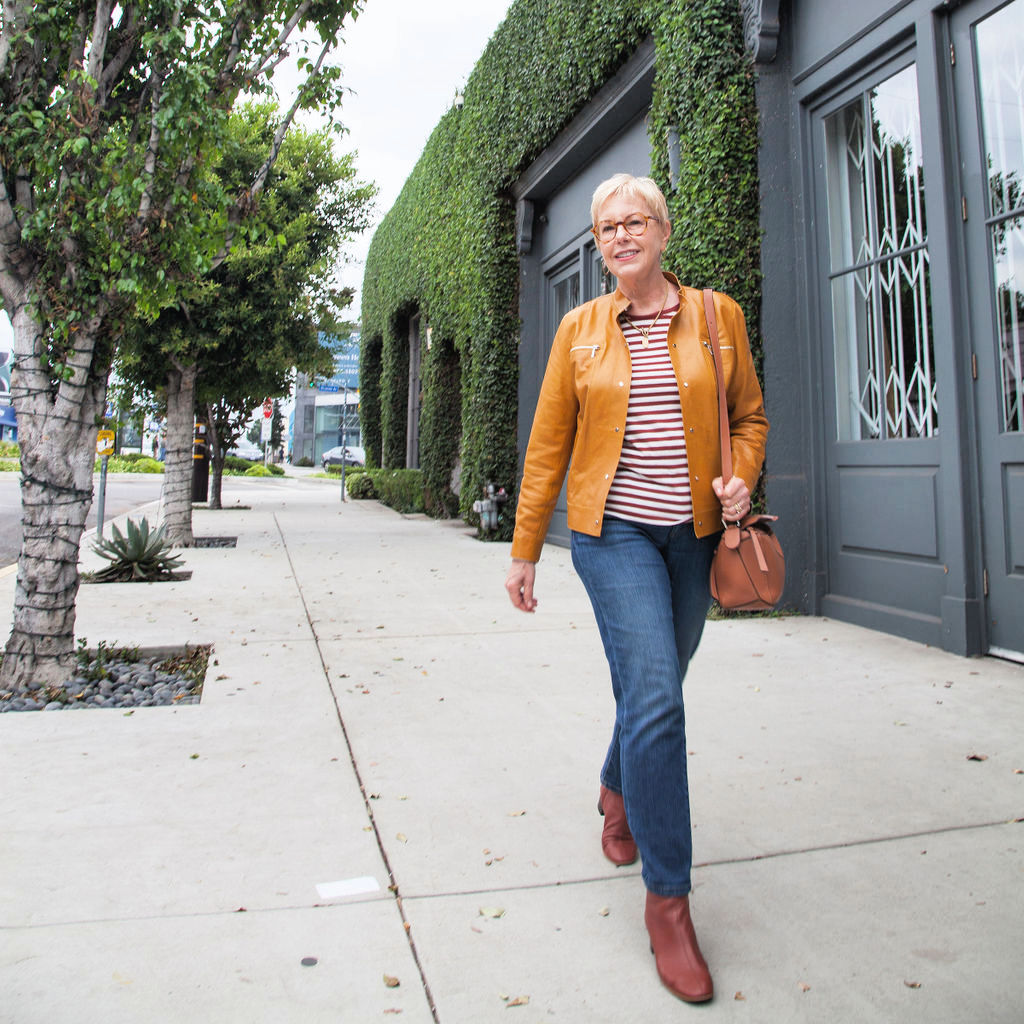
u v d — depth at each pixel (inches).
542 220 439.5
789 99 233.3
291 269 457.4
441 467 582.6
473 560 364.2
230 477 1644.9
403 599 265.0
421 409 624.7
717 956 76.2
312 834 100.3
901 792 112.0
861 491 213.8
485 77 446.6
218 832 100.7
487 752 129.3
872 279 211.2
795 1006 69.1
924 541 193.9
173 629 214.8
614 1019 67.6
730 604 79.7
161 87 162.4
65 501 161.8
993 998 69.8
